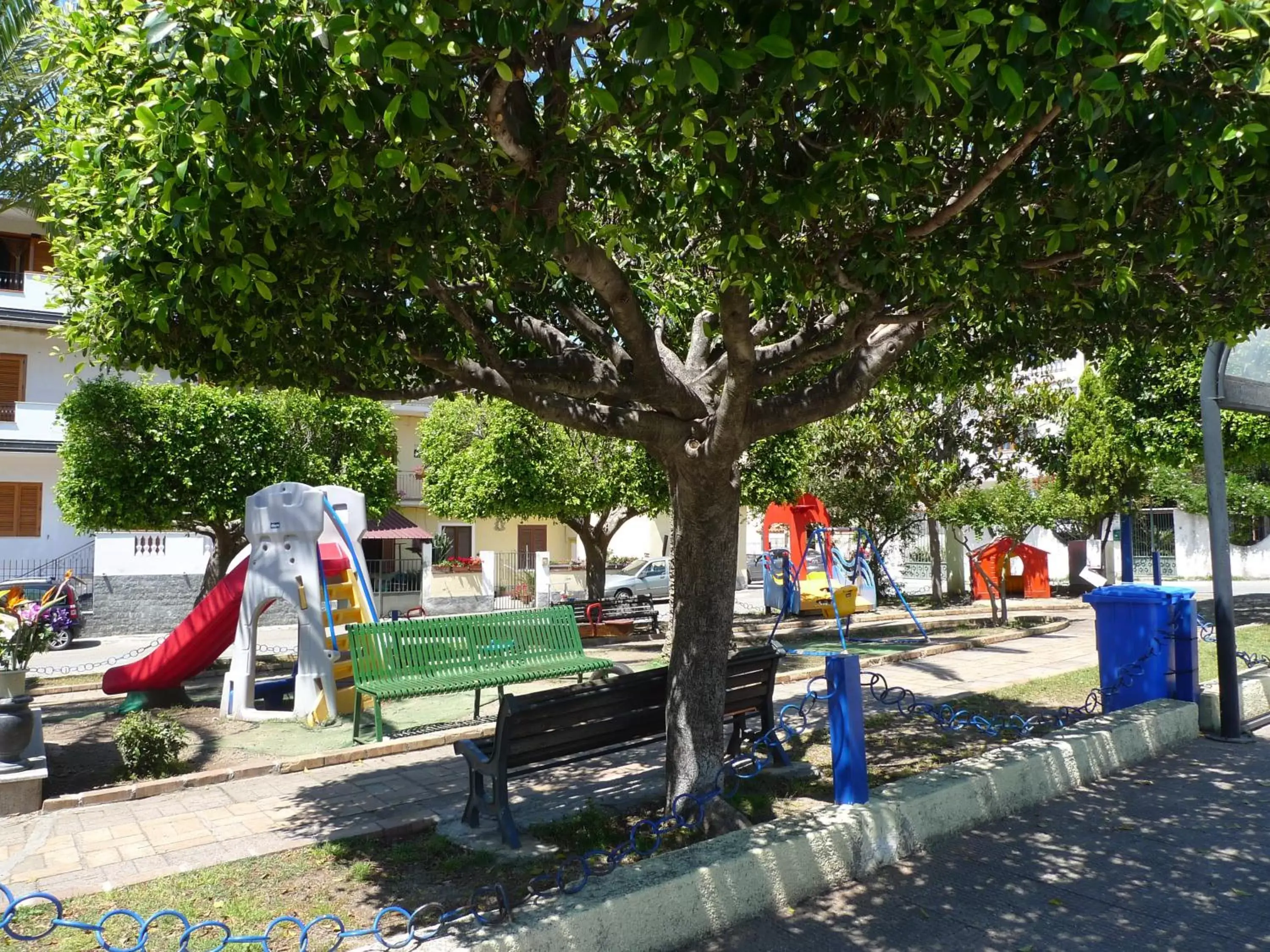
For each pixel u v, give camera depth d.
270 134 3.63
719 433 4.90
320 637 8.90
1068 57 3.18
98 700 10.92
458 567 27.00
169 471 13.70
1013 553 17.66
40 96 8.52
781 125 4.28
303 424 16.17
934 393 8.59
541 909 3.42
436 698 10.07
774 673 6.25
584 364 5.67
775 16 3.01
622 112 4.29
